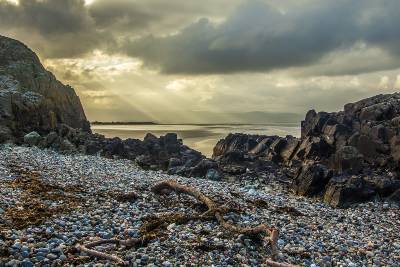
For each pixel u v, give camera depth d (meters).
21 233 16.31
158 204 24.52
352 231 24.83
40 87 70.38
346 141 46.56
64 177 30.05
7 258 13.74
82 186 27.23
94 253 14.88
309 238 21.33
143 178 34.38
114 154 52.84
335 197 34.84
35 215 18.95
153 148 55.16
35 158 40.09
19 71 69.31
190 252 16.33
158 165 49.03
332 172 37.88
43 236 16.31
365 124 49.12
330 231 23.67
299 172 39.94
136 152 54.19
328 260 18.25
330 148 47.34
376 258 19.58
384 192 35.31
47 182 27.30
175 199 26.19
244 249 17.28
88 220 19.23
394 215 31.66
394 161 41.47
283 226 22.86
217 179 42.81
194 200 25.95
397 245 22.55
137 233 18.14
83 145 54.44
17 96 57.56
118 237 17.33
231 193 31.52
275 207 28.28
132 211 21.89
